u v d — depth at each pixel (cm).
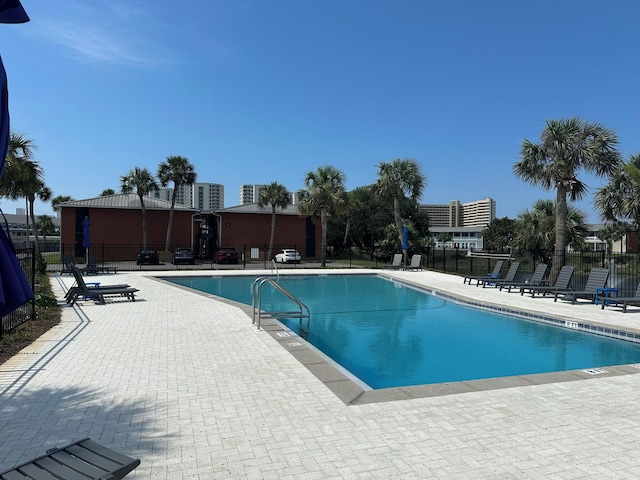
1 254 280
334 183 3322
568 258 2217
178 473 309
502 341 913
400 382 657
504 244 7800
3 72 266
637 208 1961
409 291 1800
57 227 8200
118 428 388
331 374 555
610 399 474
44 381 520
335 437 372
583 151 1550
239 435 375
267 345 714
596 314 1089
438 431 386
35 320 904
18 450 342
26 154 2192
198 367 584
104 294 1193
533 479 305
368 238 4994
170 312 1054
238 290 1833
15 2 292
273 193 3622
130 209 3562
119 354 651
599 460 335
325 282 2142
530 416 423
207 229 3997
